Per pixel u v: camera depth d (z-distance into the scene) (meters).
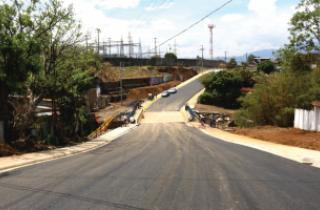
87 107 49.03
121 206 9.34
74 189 11.38
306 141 26.59
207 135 39.41
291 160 18.58
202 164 16.78
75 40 34.78
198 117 65.00
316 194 10.69
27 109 30.16
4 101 26.55
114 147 28.55
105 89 103.44
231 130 45.84
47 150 25.20
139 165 16.61
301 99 39.56
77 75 35.84
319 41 35.75
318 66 36.88
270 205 9.47
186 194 10.60
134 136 41.31
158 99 102.88
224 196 10.38
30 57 26.64
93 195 10.53
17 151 23.00
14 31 26.34
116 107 85.94
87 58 37.31
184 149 24.56
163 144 29.61
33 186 12.01
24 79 26.56
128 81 117.56
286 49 37.00
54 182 12.62
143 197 10.26
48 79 32.34
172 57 190.75
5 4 26.02
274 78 45.59
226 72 99.88
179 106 89.56
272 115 44.81
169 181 12.54
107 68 117.69
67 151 24.69
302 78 40.19
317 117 31.72
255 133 36.91
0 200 10.22
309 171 14.93
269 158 19.31
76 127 39.16
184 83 134.25
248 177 13.34
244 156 20.11
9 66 25.55
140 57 167.75
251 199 10.06
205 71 166.50
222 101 96.69
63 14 31.12
